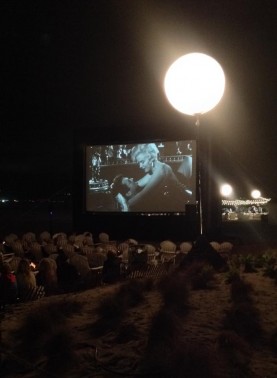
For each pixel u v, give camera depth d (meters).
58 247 12.31
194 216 12.09
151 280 6.89
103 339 4.43
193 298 6.12
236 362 3.78
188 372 3.56
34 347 4.18
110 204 20.55
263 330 4.67
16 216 41.59
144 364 3.76
